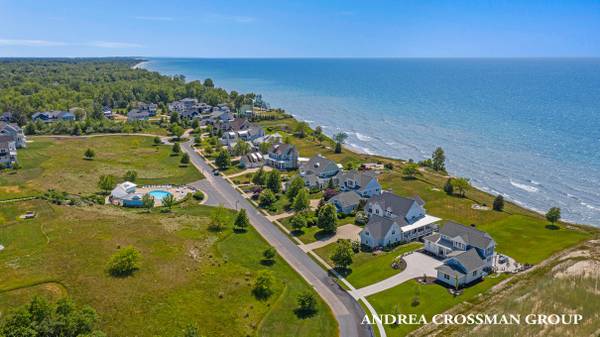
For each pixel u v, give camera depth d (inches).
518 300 2135.8
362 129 7199.8
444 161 5113.2
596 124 6924.2
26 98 7755.9
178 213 3363.7
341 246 2534.5
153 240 2743.6
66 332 1683.1
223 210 3321.9
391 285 2361.0
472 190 4089.6
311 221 3225.9
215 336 1867.6
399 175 4461.1
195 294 2164.1
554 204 3865.7
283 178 4370.1
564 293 2169.0
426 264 2605.8
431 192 3946.9
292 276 2455.7
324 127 7381.9
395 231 2910.9
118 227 2918.3
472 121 7568.9
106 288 2151.8
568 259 2600.9
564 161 5064.0
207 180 4325.8
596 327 1873.8
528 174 4660.4
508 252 2760.8
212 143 5772.6
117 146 5536.4
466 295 2245.3
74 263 2383.1
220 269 2449.6
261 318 2027.6
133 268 2354.8
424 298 2217.0
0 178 3941.9
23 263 2368.4
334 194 3693.4
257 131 6102.4
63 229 2834.6
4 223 2923.2
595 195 4042.8
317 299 2220.7
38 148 5231.3
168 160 4982.8
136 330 1863.9
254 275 2407.7
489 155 5398.6
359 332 1948.8
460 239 2652.6
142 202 3538.4
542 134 6378.0
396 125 7455.7
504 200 3841.0
